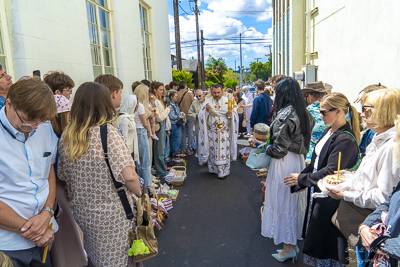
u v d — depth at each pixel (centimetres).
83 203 187
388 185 166
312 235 224
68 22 427
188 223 370
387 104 178
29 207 165
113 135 185
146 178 415
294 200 276
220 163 526
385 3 420
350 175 205
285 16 1127
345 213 194
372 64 463
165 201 409
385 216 153
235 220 376
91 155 179
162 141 523
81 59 466
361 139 271
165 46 1108
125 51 657
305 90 368
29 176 164
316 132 344
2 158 151
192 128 736
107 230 188
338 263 224
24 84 149
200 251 308
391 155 165
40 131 175
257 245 318
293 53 954
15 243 164
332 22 652
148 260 293
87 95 181
